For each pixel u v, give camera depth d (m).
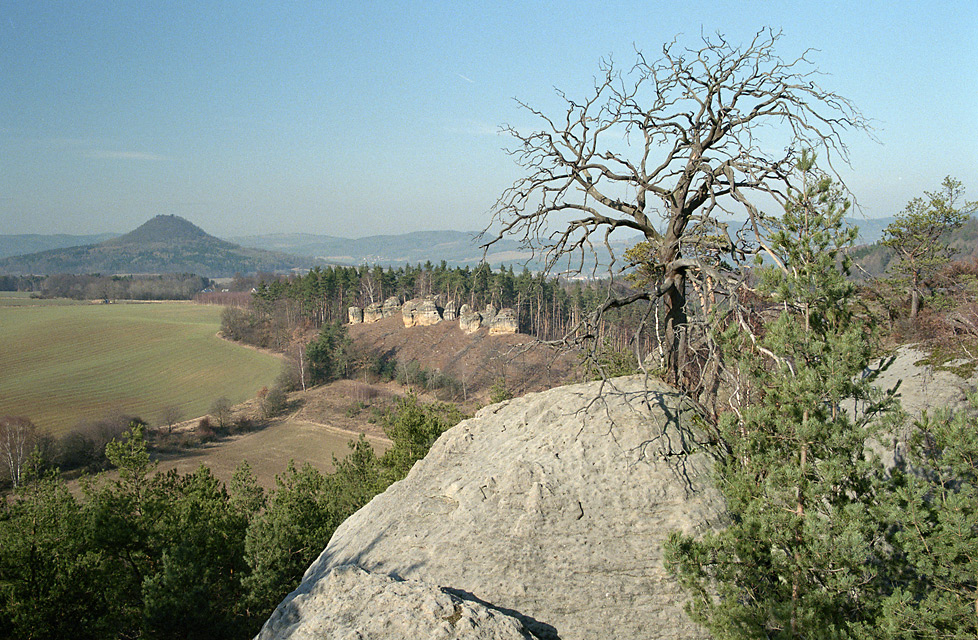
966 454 10.26
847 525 10.12
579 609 11.76
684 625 11.52
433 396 111.94
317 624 11.11
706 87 15.32
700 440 14.21
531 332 138.88
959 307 20.20
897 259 28.05
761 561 11.03
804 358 11.47
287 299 167.50
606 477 13.41
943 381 16.89
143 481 30.22
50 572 21.33
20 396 115.75
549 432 14.95
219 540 26.16
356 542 14.66
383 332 148.50
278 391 117.50
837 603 10.21
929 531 10.27
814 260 11.80
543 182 16.94
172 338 164.75
